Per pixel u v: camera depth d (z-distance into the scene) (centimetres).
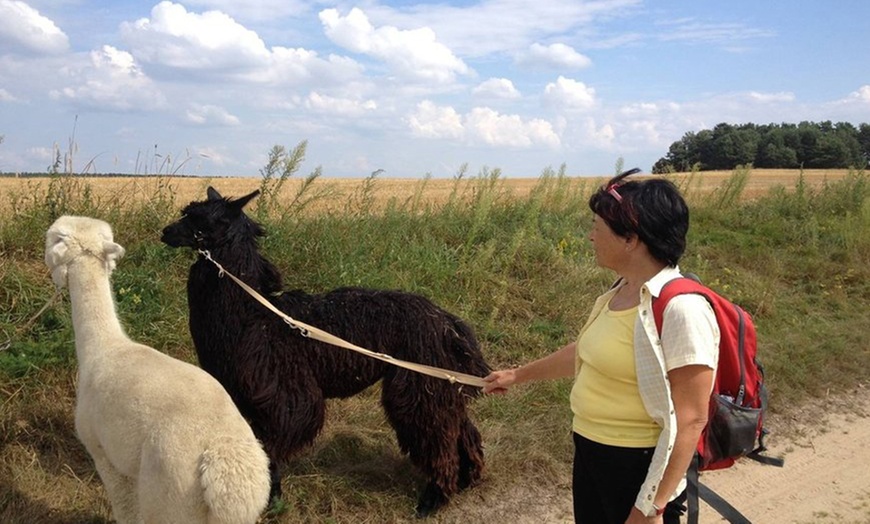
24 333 571
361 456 548
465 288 865
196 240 454
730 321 265
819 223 1434
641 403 268
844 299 1064
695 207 1501
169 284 691
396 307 482
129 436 324
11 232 682
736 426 266
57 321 593
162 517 308
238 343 446
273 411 444
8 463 461
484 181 1155
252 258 463
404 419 471
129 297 637
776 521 509
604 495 282
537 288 910
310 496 484
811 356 823
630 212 261
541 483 547
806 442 645
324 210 941
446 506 498
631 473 272
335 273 777
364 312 477
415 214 1043
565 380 689
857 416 709
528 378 348
